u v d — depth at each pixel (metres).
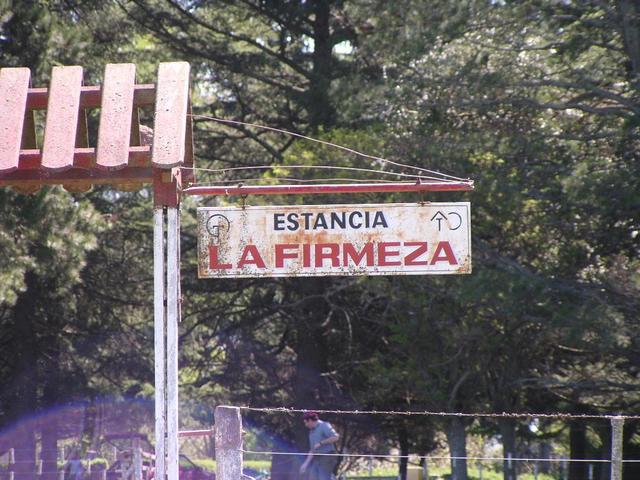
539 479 37.75
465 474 25.48
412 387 25.41
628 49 20.78
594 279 21.41
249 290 32.84
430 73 22.52
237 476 8.73
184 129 8.67
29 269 22.41
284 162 26.64
